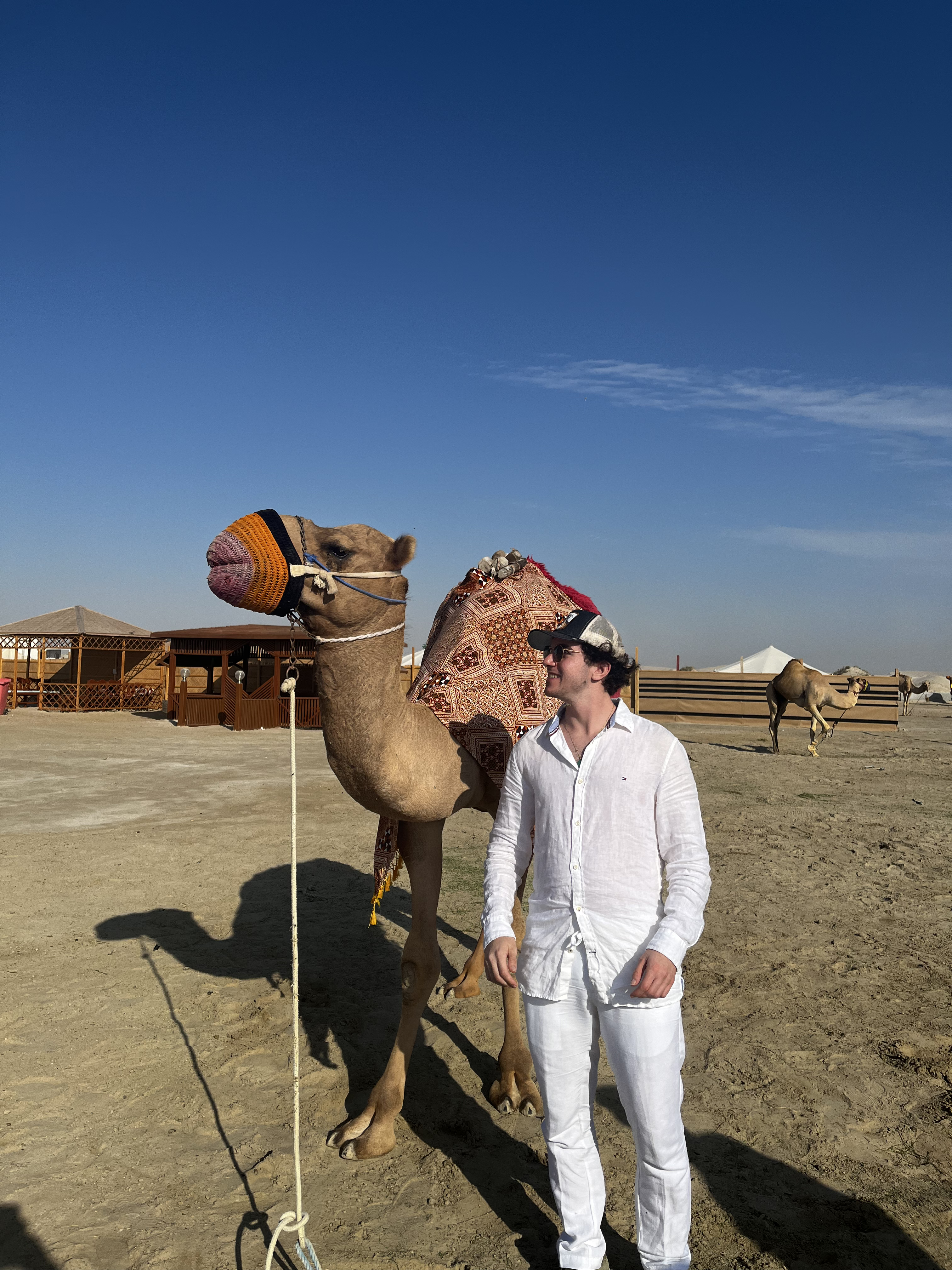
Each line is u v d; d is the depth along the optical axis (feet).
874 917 21.91
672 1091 8.02
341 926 21.53
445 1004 16.87
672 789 8.32
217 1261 9.48
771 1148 11.72
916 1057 14.32
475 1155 11.69
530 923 8.71
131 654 108.88
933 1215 10.34
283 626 86.69
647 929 8.14
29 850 29.12
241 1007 16.39
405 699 11.68
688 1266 8.23
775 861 27.76
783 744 66.23
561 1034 8.45
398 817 11.48
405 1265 9.47
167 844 30.27
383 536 11.17
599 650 8.51
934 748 63.21
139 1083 13.48
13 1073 13.74
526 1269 9.42
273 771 50.06
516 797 9.19
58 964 18.54
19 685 109.50
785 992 17.06
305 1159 11.51
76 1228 10.01
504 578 14.78
